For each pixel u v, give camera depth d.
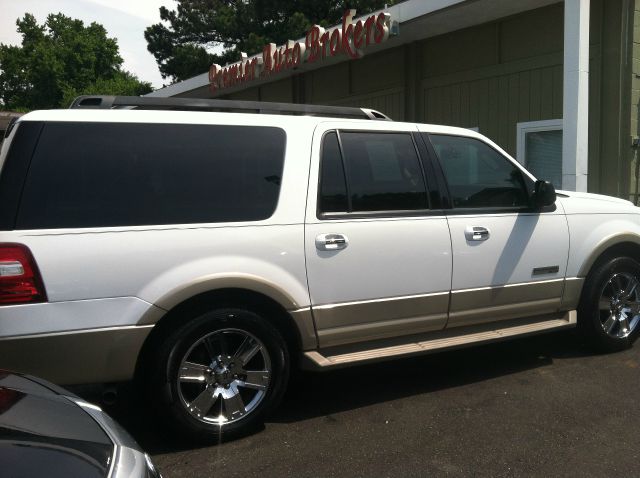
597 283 4.79
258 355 3.55
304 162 3.69
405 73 11.84
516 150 10.02
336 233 3.69
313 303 3.63
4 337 2.89
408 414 3.85
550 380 4.39
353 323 3.79
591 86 8.91
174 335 3.25
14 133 3.10
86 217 3.10
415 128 4.20
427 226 4.02
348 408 3.97
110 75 50.88
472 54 10.62
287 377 3.62
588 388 4.21
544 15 9.41
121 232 3.14
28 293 2.93
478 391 4.22
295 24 23.92
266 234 3.47
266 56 12.48
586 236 4.73
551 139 9.57
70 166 3.14
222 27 29.14
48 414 2.22
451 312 4.16
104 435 2.15
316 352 3.74
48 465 1.84
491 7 9.40
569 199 4.82
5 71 48.41
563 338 5.45
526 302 4.49
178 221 3.29
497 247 4.30
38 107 48.19
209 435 3.39
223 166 3.49
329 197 3.75
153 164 3.33
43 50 46.84
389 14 9.79
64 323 2.99
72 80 48.31
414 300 3.98
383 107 12.50
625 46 8.51
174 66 30.05
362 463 3.21
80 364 3.05
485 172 4.43
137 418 3.81
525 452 3.30
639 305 5.01
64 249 3.00
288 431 3.62
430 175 4.14
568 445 3.37
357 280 3.77
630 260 4.92
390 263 3.87
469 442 3.43
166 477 3.07
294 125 3.76
